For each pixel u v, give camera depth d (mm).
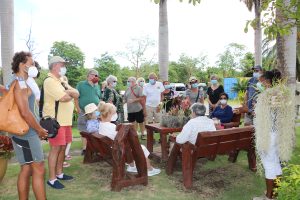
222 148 5000
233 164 6008
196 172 5543
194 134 4785
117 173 4648
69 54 27875
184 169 4812
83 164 5969
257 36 17406
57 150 4797
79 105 6512
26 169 3764
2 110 3340
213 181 5090
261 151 4145
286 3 5062
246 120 7504
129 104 8102
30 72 3568
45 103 4613
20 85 3412
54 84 4539
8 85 3709
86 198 4371
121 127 4680
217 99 8438
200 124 4828
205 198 4410
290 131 3977
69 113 4820
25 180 3768
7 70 7629
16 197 4410
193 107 5004
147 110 8352
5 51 7598
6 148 4648
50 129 3916
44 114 4598
